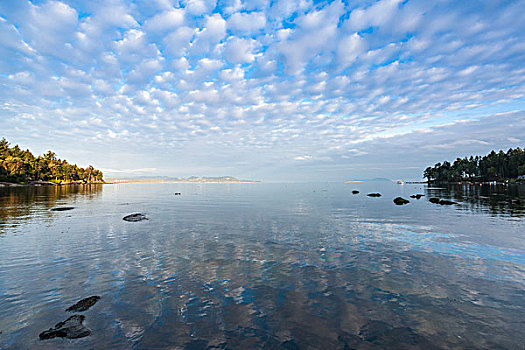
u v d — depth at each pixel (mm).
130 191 92750
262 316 6984
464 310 7316
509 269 10516
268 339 5996
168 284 9078
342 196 59219
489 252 12906
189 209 32594
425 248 13648
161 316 7000
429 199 47094
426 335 6160
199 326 6531
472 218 23953
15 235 16938
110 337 6094
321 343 5855
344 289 8648
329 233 17516
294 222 22109
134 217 24234
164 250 13328
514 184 125375
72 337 6070
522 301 7844
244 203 41562
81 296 8211
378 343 5855
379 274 9984
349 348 5680
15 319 6887
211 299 7957
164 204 39969
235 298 8023
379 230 18516
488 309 7375
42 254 12633
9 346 5781
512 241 15117
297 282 9234
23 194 61062
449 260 11656
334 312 7188
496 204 36312
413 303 7711
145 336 6133
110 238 16062
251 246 14109
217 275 9914
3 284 9094
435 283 9156
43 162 140750
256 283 9148
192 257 12141
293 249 13484
